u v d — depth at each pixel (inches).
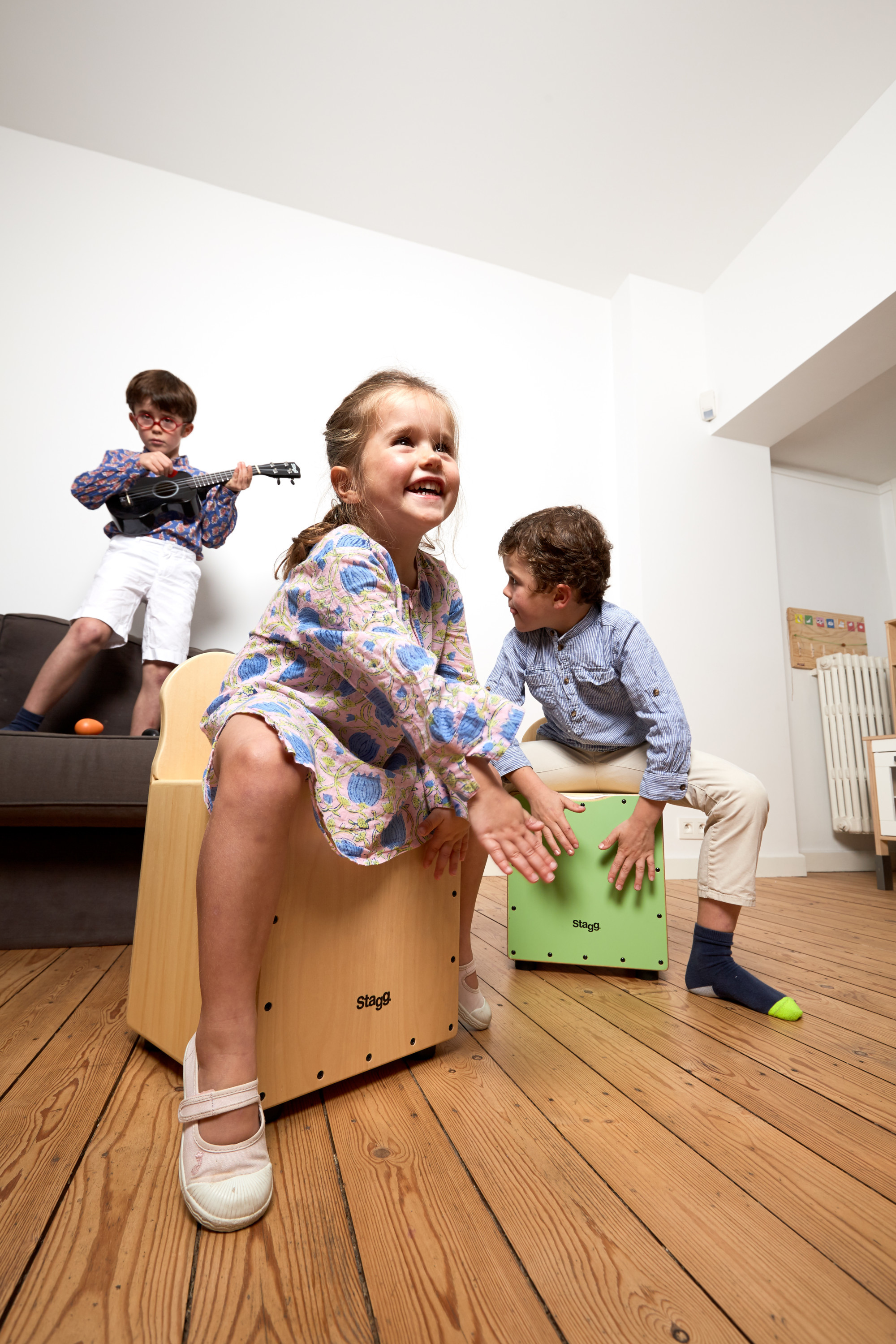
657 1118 26.8
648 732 48.5
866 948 57.7
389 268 110.3
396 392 32.8
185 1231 19.6
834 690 127.1
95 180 97.4
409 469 31.2
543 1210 20.7
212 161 100.2
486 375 113.0
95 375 92.4
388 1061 30.6
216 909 23.0
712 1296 17.1
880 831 101.1
